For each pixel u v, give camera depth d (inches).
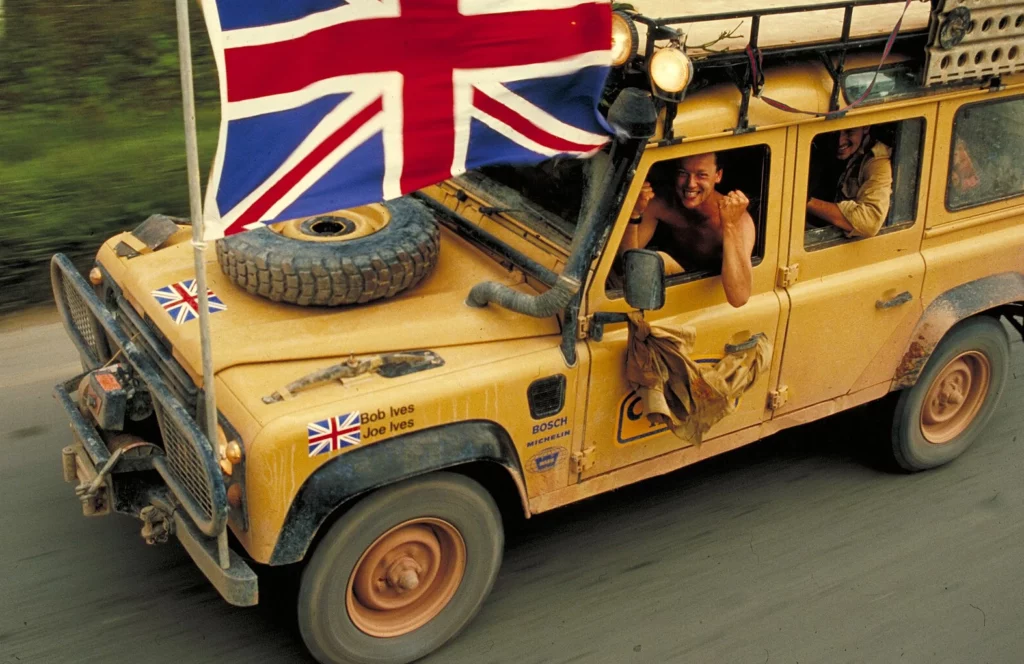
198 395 137.3
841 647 162.2
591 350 148.7
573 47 129.4
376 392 134.3
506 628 162.9
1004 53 169.6
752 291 161.8
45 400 213.9
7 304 248.2
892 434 200.4
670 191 148.3
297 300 144.9
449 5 120.0
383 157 123.5
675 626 165.2
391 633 151.8
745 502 197.8
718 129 146.9
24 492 185.6
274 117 114.8
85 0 351.6
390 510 140.4
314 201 121.0
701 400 155.3
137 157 303.6
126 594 163.8
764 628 165.6
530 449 149.0
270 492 128.1
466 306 149.9
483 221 166.4
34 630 155.3
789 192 159.6
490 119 128.6
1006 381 225.3
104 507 147.3
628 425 158.9
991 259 190.1
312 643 144.2
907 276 178.4
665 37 134.3
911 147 171.6
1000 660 161.3
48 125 311.3
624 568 177.8
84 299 156.3
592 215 140.7
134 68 341.4
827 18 167.9
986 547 187.9
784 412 177.2
